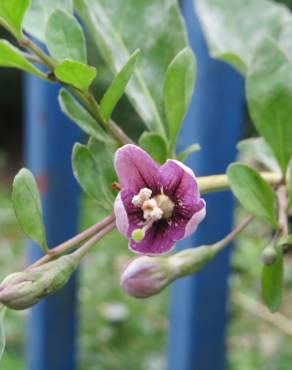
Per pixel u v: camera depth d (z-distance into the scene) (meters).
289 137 0.14
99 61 0.57
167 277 0.12
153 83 0.16
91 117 0.13
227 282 0.28
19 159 1.09
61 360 0.30
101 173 0.12
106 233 0.12
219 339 0.28
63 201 0.28
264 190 0.13
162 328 0.48
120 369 0.44
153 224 0.12
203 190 0.13
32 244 0.29
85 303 0.50
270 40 0.14
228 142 0.26
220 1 0.20
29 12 0.15
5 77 1.12
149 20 0.16
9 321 0.46
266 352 0.42
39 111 0.28
